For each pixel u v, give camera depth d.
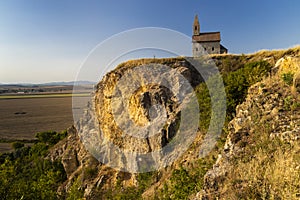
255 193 5.41
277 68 11.45
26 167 35.81
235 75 13.97
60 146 35.44
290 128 6.67
